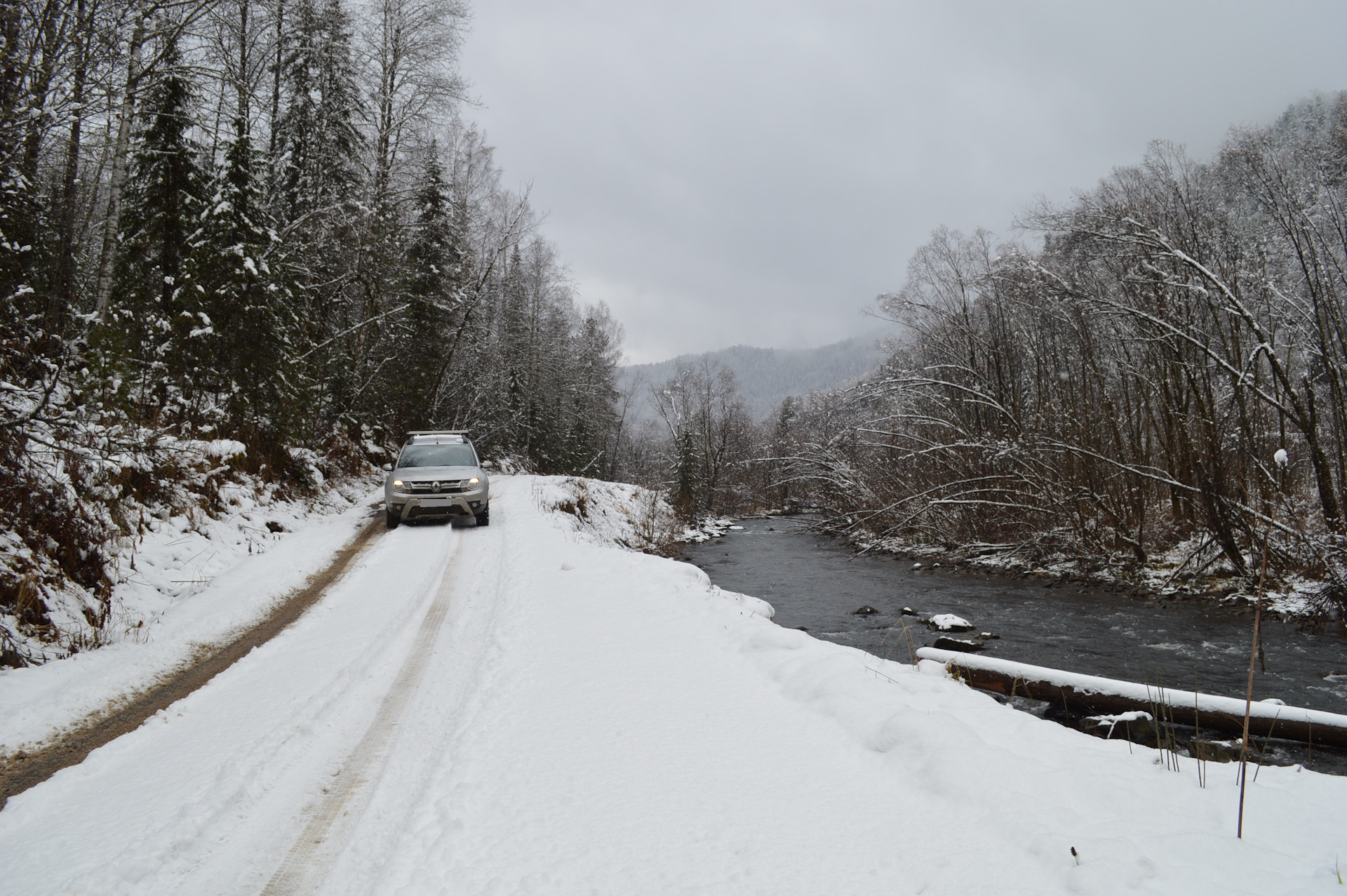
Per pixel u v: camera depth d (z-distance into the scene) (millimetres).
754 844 2955
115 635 6695
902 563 20188
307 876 3035
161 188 15305
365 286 24469
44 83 6820
